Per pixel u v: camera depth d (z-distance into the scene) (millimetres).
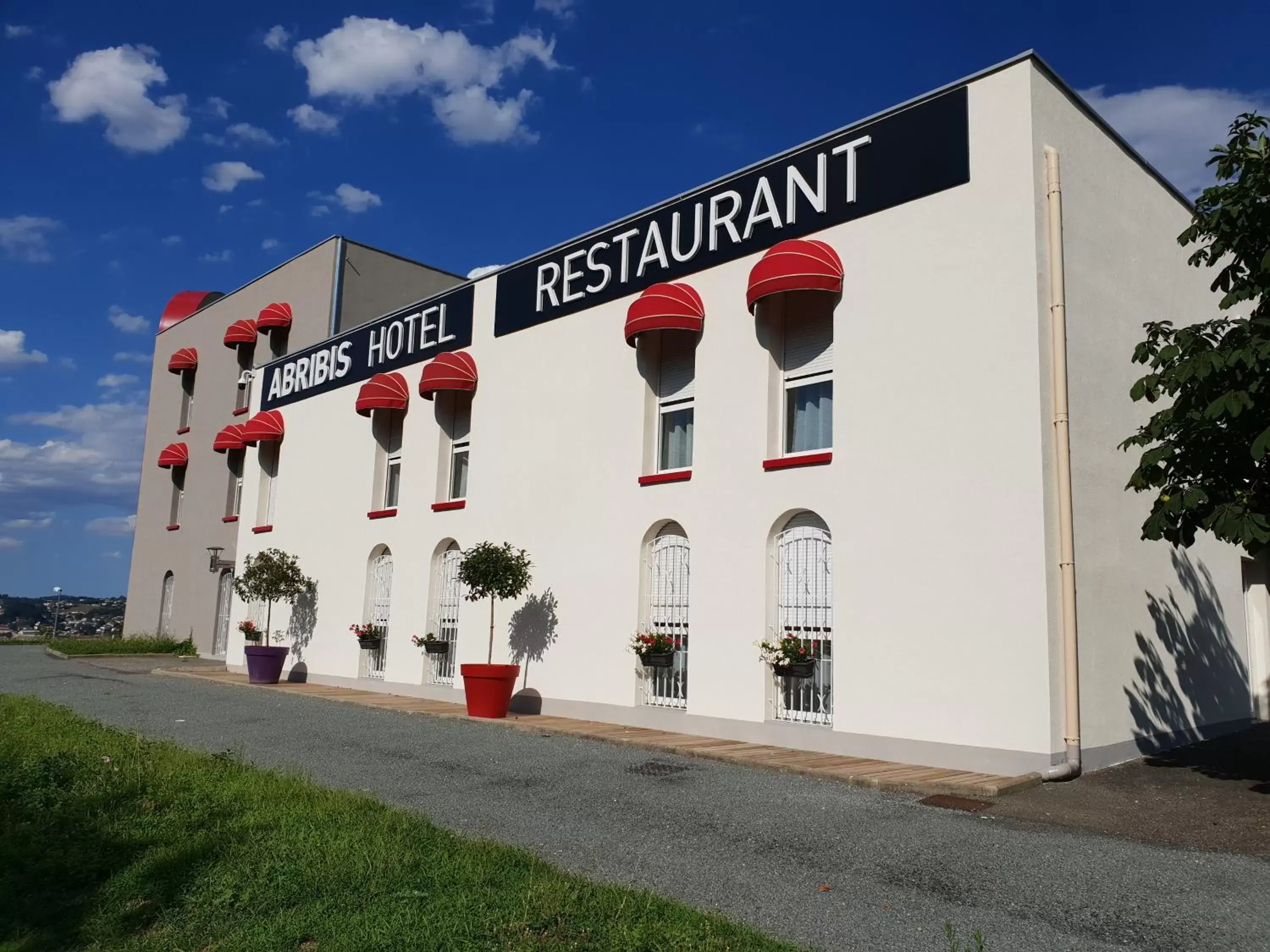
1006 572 9211
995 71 9992
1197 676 11500
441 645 15852
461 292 16797
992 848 6668
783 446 11633
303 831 6750
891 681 9883
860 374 10625
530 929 4973
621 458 13344
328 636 18797
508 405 15383
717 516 11914
